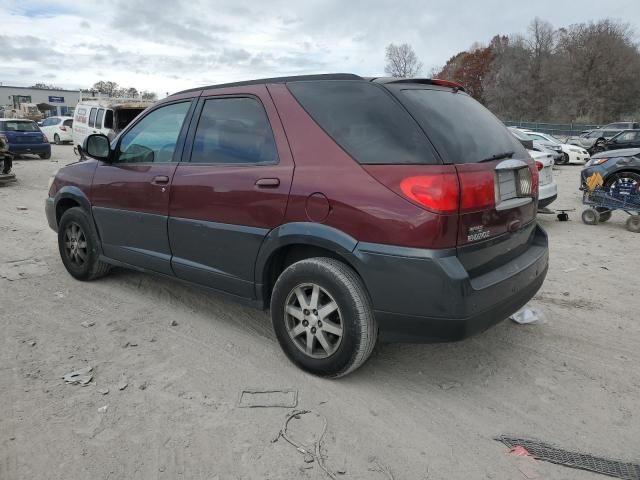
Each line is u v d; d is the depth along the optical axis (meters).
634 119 61.25
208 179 3.83
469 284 2.89
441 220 2.84
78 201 5.06
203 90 4.12
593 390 3.40
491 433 2.94
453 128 3.18
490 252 3.19
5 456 2.69
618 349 3.99
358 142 3.16
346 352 3.21
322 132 3.32
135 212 4.45
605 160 9.14
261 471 2.61
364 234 3.04
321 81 3.48
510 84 71.94
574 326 4.42
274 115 3.56
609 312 4.75
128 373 3.53
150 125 4.48
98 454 2.72
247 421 3.01
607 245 7.50
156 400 3.21
